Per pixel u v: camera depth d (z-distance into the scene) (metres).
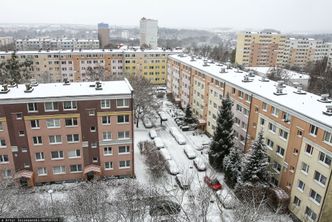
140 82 81.44
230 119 52.41
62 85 49.72
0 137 43.88
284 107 42.22
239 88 54.69
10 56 105.31
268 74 114.00
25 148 45.38
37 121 44.28
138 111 73.88
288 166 42.25
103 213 32.16
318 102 44.47
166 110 87.94
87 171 47.72
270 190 42.75
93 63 113.44
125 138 48.31
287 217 40.94
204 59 86.81
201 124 71.00
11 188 41.91
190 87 80.25
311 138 37.62
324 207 36.38
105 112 45.84
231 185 47.56
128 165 50.16
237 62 178.25
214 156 52.97
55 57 109.31
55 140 46.16
